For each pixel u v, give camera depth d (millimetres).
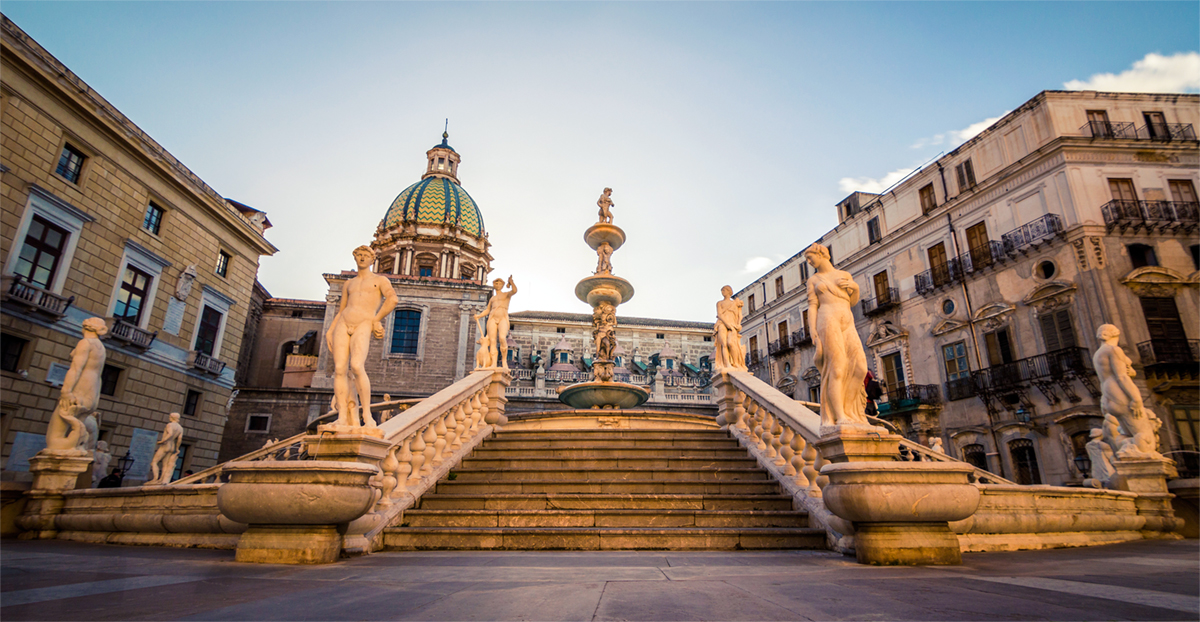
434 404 8039
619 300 16078
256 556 4648
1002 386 23812
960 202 27328
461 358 36719
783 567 4191
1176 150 23438
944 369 27250
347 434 5680
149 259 22672
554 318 55938
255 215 31406
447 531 6027
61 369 18906
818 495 6691
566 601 2648
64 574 3689
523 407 41719
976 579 3434
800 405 7621
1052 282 22844
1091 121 23938
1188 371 19875
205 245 25734
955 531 6070
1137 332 21062
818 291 5770
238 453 31344
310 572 3873
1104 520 7613
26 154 18359
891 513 4492
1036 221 23797
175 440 10438
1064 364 21828
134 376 21734
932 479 4637
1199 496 8539
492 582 3305
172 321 23719
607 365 15383
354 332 6059
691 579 3426
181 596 2773
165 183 23625
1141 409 9172
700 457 8828
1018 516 6484
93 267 20375
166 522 6684
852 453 5113
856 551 4711
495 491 7762
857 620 2170
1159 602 2543
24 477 17453
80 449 8398
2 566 4176
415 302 37469
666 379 50312
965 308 26641
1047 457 22312
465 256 51844
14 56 17859
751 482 7609
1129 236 22250
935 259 28531
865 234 33125
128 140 21609
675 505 7023
